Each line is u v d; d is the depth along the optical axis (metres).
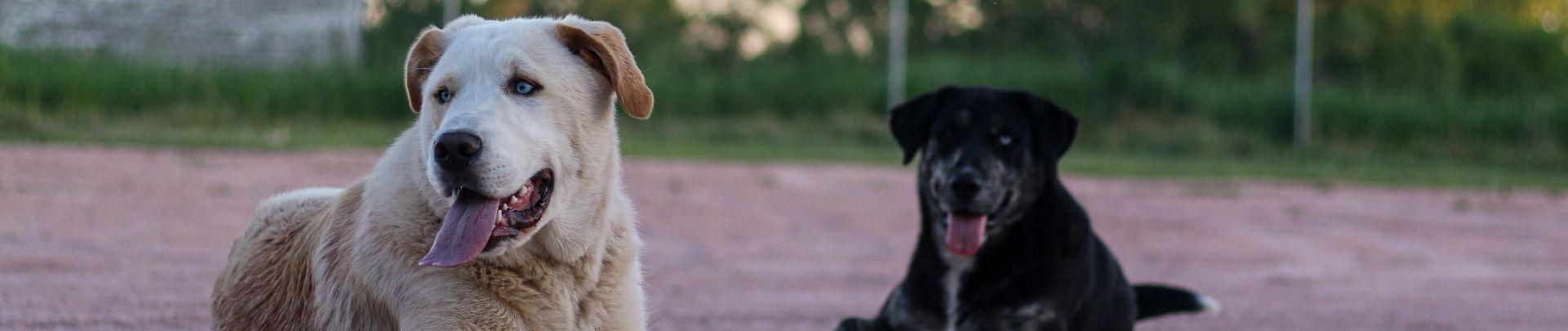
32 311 5.91
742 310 7.41
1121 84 28.14
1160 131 26.81
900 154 22.53
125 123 18.06
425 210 3.65
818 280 8.77
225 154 14.76
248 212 10.30
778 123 26.08
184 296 6.63
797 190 14.71
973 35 32.97
